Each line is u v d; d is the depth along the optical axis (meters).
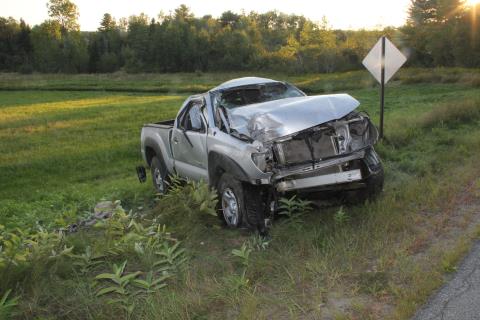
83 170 15.98
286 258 5.14
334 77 53.38
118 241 5.94
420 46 68.94
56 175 15.35
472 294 4.18
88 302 4.54
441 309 3.98
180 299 4.41
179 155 8.10
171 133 8.37
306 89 43.50
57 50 114.00
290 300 4.31
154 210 7.45
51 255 5.59
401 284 4.45
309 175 6.27
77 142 21.41
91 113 33.22
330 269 4.82
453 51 57.81
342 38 94.75
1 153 19.58
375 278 4.58
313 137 6.27
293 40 85.44
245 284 4.62
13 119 31.50
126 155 18.00
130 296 4.59
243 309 4.15
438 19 70.00
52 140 22.38
